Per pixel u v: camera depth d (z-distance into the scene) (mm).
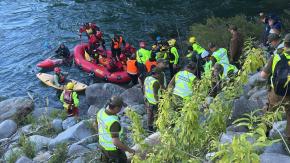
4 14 29203
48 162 10328
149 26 25969
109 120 7520
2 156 11844
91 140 11102
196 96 5684
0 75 21531
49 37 25438
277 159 6574
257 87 12227
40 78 20312
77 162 9781
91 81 20312
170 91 6297
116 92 17562
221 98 5664
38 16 28500
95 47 21609
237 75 6141
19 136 12742
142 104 15398
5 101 15445
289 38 6555
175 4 29000
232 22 22047
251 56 5551
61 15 28406
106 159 8242
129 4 29406
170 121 5801
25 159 10562
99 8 29094
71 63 21781
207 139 5520
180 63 19828
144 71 16250
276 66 6621
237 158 3998
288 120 7168
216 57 11992
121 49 21188
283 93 6641
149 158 5520
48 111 15633
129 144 9359
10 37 25719
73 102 15078
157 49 17641
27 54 23578
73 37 25281
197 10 27812
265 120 5215
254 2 28062
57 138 11688
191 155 5277
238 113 9492
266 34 16469
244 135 4176
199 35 21938
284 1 27641
